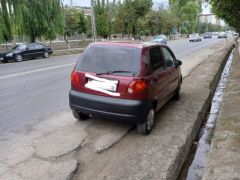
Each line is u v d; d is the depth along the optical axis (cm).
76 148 499
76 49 3638
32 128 592
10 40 2611
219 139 546
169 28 6919
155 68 589
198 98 852
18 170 424
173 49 3153
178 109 739
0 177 404
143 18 5075
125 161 461
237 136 551
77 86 571
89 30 4641
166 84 655
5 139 533
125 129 592
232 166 445
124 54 547
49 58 2483
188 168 511
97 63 559
